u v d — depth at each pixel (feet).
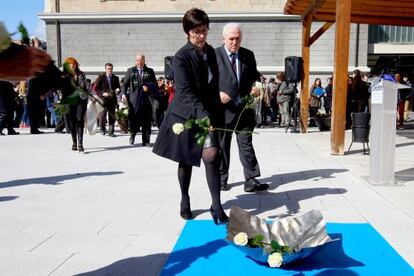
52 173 22.04
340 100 27.27
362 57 71.00
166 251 11.31
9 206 15.72
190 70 13.01
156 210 15.08
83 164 24.81
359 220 13.85
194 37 13.12
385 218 14.06
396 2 37.04
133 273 9.96
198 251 11.28
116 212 14.87
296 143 34.12
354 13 42.22
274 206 15.57
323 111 59.72
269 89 54.85
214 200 13.26
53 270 10.17
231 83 16.72
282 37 70.69
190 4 71.00
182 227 13.23
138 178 20.63
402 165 24.00
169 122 13.28
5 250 11.43
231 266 10.34
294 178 20.35
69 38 72.64
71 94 6.56
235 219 11.53
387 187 18.38
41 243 11.92
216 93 13.74
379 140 18.58
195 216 14.35
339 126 27.43
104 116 41.73
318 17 41.81
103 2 71.87
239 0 70.54
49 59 6.07
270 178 20.42
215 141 13.24
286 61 42.11
